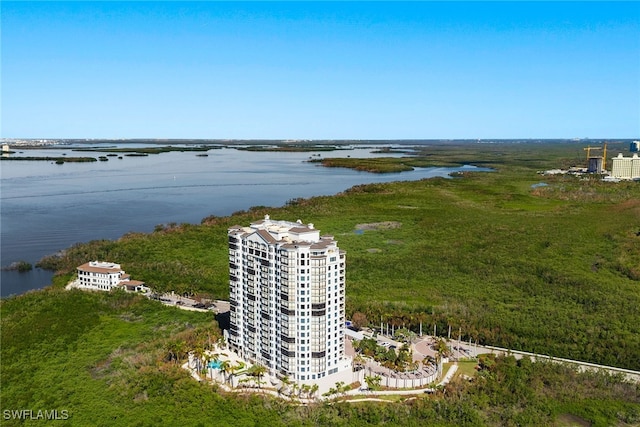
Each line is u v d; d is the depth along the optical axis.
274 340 175.62
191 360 184.00
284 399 160.75
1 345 193.00
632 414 157.25
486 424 151.00
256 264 178.50
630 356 188.50
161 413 151.88
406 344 196.75
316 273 165.62
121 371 174.75
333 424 147.25
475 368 182.75
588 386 172.25
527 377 175.00
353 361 183.75
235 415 151.38
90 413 151.75
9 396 160.62
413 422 150.38
